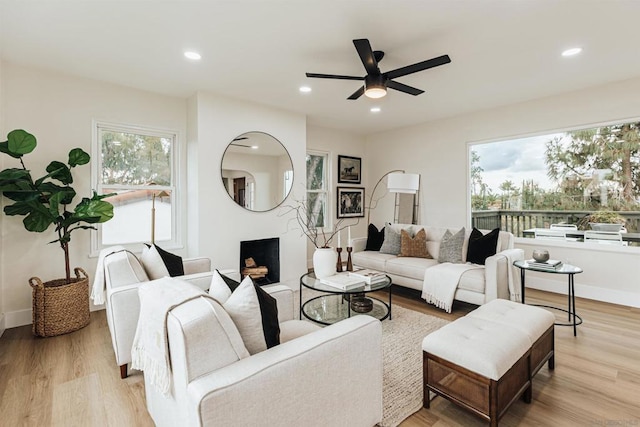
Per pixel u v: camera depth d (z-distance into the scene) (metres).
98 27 2.33
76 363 2.29
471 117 4.70
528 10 2.14
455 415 1.74
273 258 4.27
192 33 2.42
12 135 2.52
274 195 4.26
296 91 3.67
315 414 1.23
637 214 3.45
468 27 2.35
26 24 2.28
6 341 2.63
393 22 2.28
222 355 1.10
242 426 1.02
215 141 3.73
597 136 3.70
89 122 3.29
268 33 2.42
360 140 6.27
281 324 1.90
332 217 5.82
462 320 2.00
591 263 3.71
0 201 2.85
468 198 4.79
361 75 3.22
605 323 2.98
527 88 3.66
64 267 3.17
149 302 1.29
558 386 1.99
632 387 1.97
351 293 2.68
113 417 1.72
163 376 1.16
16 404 1.82
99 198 2.89
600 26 2.34
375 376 1.51
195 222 3.66
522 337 1.77
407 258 3.99
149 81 3.36
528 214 4.27
